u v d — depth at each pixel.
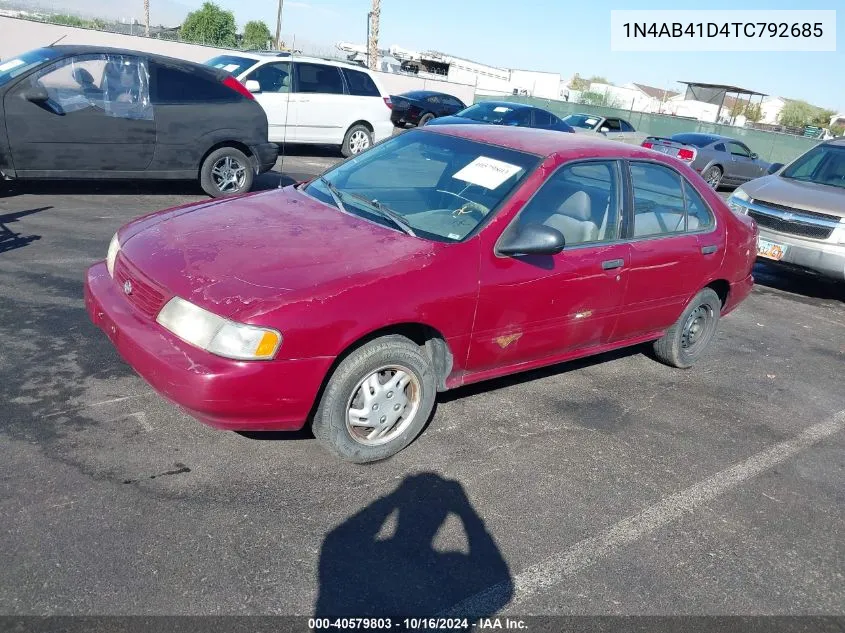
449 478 3.54
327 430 3.37
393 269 3.40
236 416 3.08
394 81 32.44
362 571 2.83
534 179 4.00
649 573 3.06
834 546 3.45
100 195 8.54
